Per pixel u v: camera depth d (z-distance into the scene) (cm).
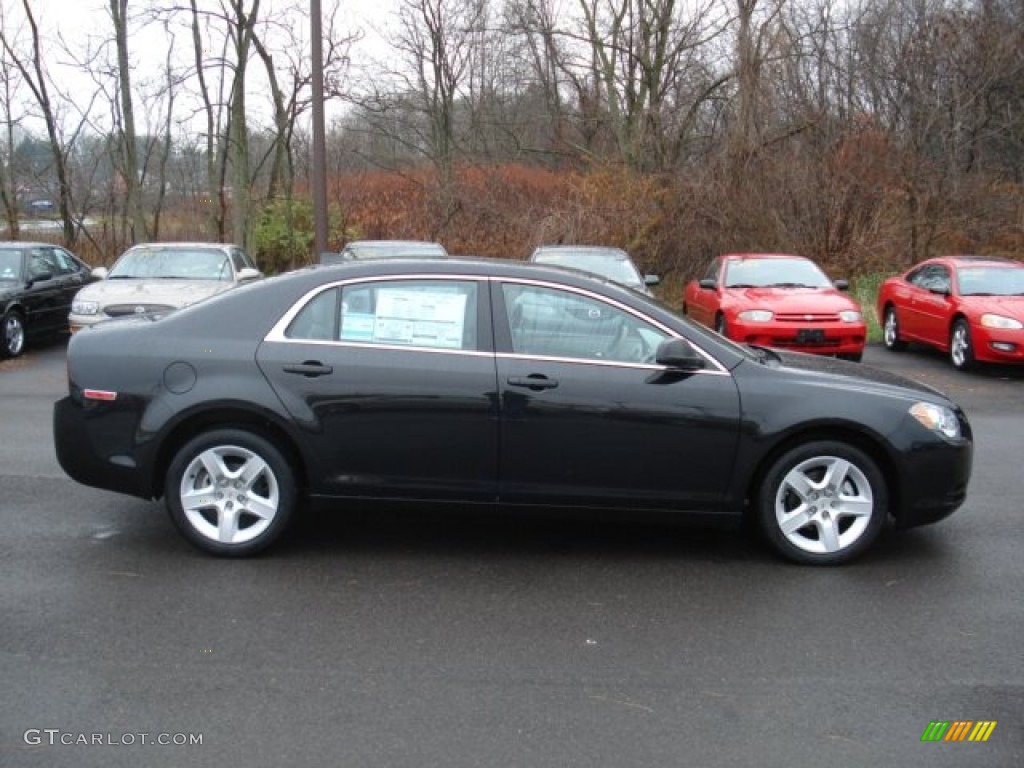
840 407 485
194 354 485
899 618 429
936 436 492
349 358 483
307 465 484
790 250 2056
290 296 495
